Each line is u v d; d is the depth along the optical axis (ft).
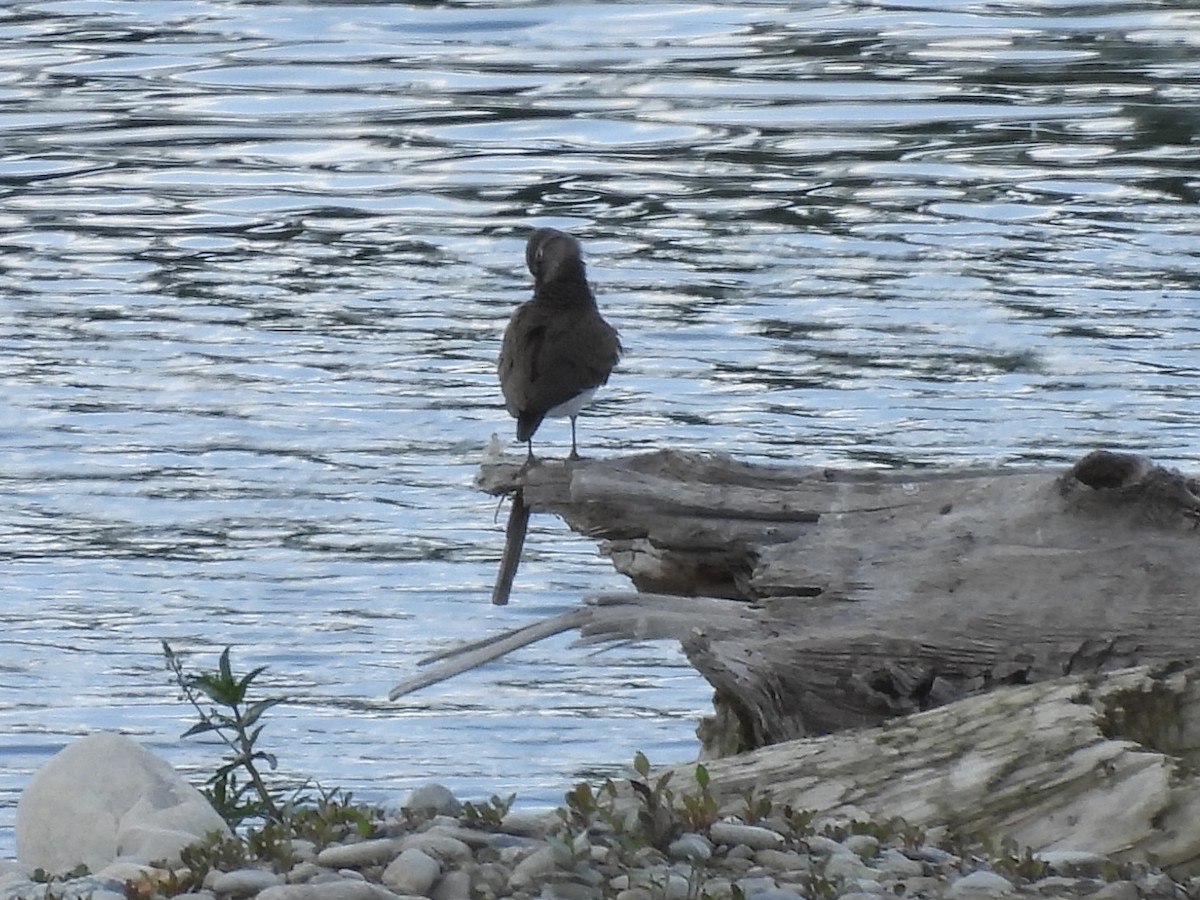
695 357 89.92
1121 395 83.71
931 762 31.99
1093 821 30.22
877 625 37.19
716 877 23.66
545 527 71.77
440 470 77.05
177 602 64.75
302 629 62.59
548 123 138.10
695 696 57.47
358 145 133.69
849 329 93.81
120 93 147.43
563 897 22.79
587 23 166.71
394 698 38.32
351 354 91.35
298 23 166.81
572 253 45.06
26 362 90.38
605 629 38.60
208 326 96.22
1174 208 114.42
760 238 110.42
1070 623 36.06
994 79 146.82
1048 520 37.11
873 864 25.52
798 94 143.95
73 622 62.95
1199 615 35.45
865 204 116.88
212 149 133.28
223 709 56.08
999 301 97.45
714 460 40.70
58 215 118.42
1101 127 133.18
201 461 78.07
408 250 110.63
